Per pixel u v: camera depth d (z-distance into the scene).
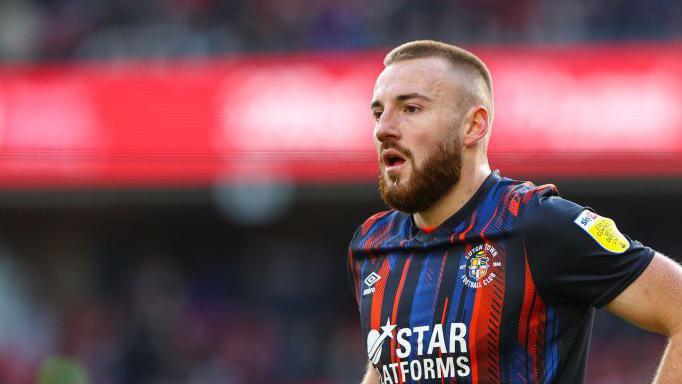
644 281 9.70
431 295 10.24
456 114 10.45
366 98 42.47
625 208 52.91
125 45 48.38
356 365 51.19
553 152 40.94
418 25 48.38
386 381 10.58
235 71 43.34
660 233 54.62
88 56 48.28
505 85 41.56
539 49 41.81
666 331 9.76
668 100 40.75
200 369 50.97
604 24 47.53
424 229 10.65
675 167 40.41
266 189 45.56
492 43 47.66
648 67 41.09
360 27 48.62
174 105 43.31
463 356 9.96
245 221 55.16
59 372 40.09
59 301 53.78
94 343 50.22
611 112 41.00
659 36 47.06
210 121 43.06
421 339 10.19
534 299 9.84
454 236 10.30
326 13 48.81
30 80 43.47
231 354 51.91
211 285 55.81
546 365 9.87
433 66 10.51
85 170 42.91
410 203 10.45
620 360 48.19
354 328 53.91
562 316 9.91
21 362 48.75
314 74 42.84
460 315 10.01
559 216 9.87
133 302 54.28
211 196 47.59
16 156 42.78
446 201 10.52
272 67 43.25
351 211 53.56
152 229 56.19
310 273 56.16
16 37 48.41
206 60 43.66
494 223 10.16
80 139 43.06
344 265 56.31
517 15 47.97
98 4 49.25
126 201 47.97
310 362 52.12
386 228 11.21
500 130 41.22
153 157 42.91
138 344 51.34
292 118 42.75
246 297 55.72
